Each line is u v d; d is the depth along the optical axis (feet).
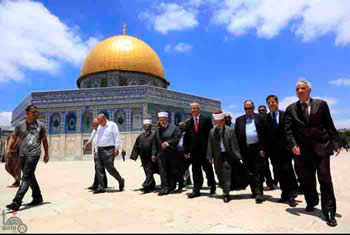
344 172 32.68
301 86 14.30
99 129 22.41
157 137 21.47
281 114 17.71
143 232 10.89
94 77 105.50
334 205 12.68
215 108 108.99
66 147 90.12
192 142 19.60
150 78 108.27
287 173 16.89
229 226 11.82
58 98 93.45
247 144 17.97
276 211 14.71
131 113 89.51
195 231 11.06
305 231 11.28
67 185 25.91
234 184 18.24
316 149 13.71
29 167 16.15
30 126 16.79
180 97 98.22
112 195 20.11
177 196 19.52
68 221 12.73
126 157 86.63
